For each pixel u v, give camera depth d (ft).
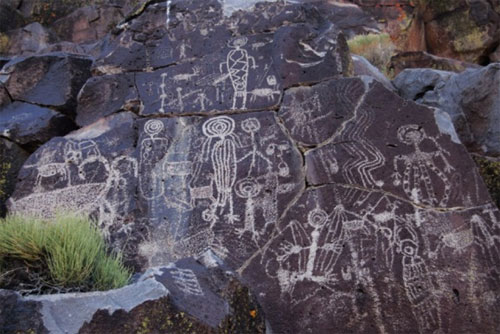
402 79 17.81
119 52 14.88
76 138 13.44
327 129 12.30
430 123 12.00
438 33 32.37
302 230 11.27
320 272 10.84
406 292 10.50
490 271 10.52
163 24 15.10
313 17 14.64
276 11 14.57
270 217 11.50
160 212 11.95
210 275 8.71
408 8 31.76
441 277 10.54
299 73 13.25
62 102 15.15
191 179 12.22
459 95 15.79
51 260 8.80
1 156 14.16
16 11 33.63
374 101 12.45
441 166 11.54
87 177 12.71
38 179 12.85
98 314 7.43
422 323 10.27
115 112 13.89
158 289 7.63
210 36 14.61
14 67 15.67
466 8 31.94
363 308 10.48
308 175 11.82
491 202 11.13
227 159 12.31
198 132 12.89
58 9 34.09
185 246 11.48
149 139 13.01
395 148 11.84
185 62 14.32
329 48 13.60
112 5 33.32
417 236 10.92
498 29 31.63
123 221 12.00
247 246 11.28
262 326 8.77
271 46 13.94
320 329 10.44
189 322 7.59
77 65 15.85
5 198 13.64
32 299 7.52
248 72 13.64
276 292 10.79
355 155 11.87
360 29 29.96
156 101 13.75
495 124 14.80
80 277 8.62
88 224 10.53
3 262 8.68
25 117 14.93
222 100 13.33
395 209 11.21
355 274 10.73
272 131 12.53
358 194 11.45
